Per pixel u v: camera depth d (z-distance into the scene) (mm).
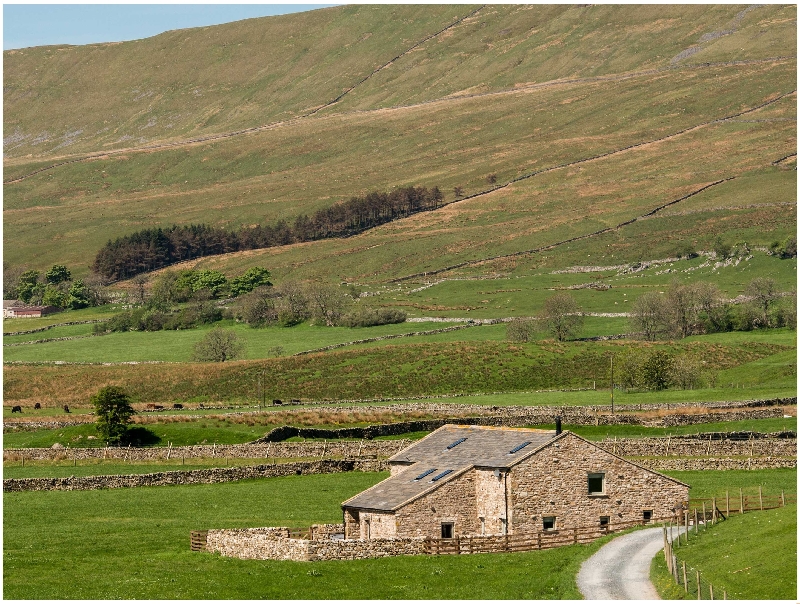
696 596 69312
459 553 86250
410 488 91812
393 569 81875
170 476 128875
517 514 88062
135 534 100312
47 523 106188
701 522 93375
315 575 80250
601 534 89938
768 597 68188
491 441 96625
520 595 73562
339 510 111562
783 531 82125
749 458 133375
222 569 83062
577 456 90938
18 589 77312
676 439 145750
